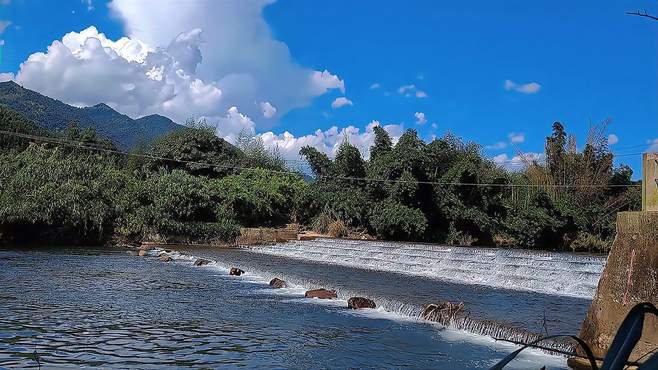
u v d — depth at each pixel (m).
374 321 12.52
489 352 9.72
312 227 42.72
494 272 20.02
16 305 13.62
